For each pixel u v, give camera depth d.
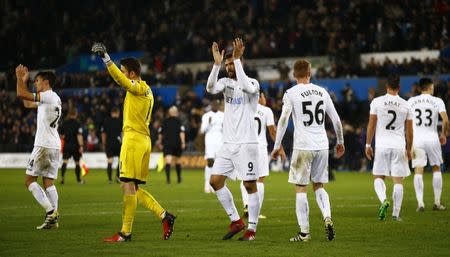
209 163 49.06
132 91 24.98
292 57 93.31
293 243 24.66
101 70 105.56
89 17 110.81
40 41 111.69
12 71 107.44
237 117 25.45
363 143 76.94
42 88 29.33
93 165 87.12
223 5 102.56
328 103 25.81
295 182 25.36
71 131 59.34
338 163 79.81
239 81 24.81
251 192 25.75
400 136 32.06
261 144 31.86
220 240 25.50
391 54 88.56
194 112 85.56
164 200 43.06
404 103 31.94
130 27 108.25
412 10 88.69
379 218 31.95
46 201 28.73
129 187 25.20
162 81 95.38
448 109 73.62
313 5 97.62
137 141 25.27
